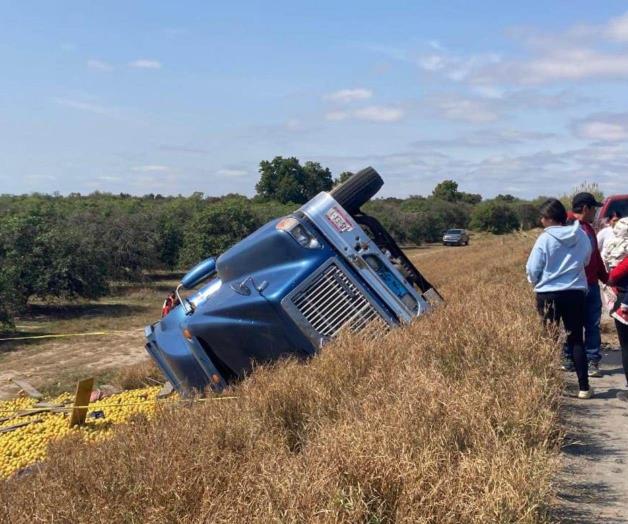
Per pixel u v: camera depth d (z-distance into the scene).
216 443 4.99
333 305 8.36
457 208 86.19
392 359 6.71
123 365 15.20
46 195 54.97
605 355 9.45
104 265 27.58
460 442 4.70
